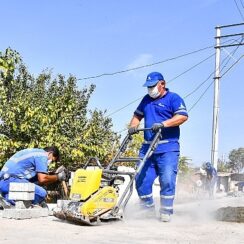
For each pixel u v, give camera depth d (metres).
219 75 14.48
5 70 8.04
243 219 4.82
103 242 3.21
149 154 4.30
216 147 14.22
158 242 3.29
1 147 7.64
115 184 4.19
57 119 8.41
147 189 4.59
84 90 9.99
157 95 4.57
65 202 4.61
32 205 4.63
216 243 3.32
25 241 3.17
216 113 14.32
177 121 4.40
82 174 4.07
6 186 4.63
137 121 4.77
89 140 9.11
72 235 3.45
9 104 8.04
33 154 4.73
